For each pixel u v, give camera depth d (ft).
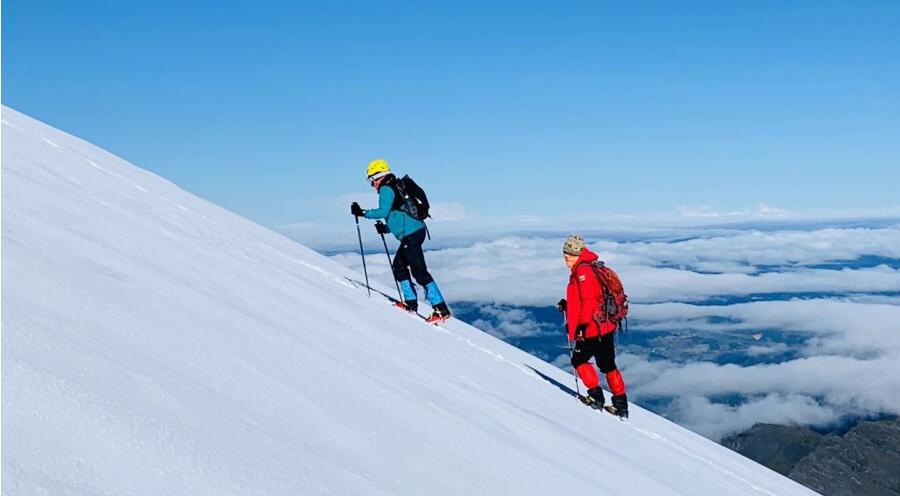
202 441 7.98
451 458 12.38
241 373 10.87
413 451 11.69
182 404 8.58
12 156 21.45
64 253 12.42
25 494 5.58
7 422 6.41
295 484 8.24
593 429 23.32
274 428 9.55
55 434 6.63
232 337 12.35
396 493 9.60
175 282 14.23
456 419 14.83
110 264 13.20
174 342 10.67
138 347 9.78
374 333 20.70
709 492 22.11
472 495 11.16
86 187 22.86
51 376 7.44
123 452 6.98
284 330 15.01
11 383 6.94
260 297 17.49
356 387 13.34
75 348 8.38
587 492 14.61
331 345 16.07
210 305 13.74
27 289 9.73
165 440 7.55
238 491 7.47
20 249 11.25
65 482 6.07
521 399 21.85
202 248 20.88
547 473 14.33
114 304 10.92
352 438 10.80
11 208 13.85
